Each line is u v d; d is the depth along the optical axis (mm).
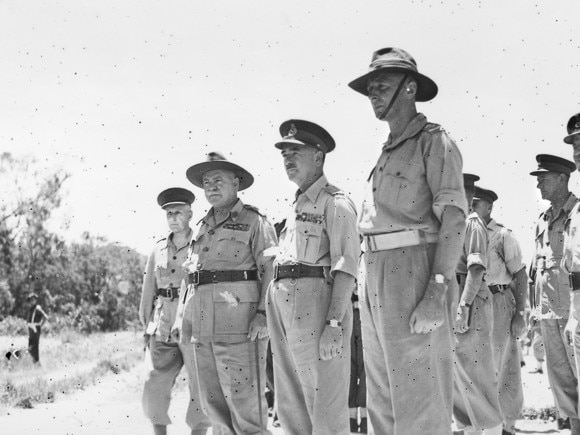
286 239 6090
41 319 22672
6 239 28562
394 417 4824
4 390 14070
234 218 7090
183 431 9945
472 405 7543
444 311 4719
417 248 4824
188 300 7086
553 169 8375
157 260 8383
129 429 10164
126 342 32469
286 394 6090
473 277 7539
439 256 4723
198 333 6945
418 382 4762
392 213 4852
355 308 9086
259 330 6844
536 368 16266
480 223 7754
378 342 4992
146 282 8508
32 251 29344
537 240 8672
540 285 8523
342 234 5859
